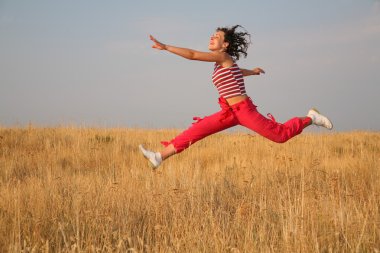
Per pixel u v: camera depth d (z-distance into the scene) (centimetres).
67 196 629
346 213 515
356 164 880
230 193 677
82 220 519
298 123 542
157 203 567
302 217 479
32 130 1396
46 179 771
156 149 1240
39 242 460
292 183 735
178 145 551
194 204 587
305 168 855
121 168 952
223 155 1123
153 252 448
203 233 468
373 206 534
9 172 873
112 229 498
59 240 468
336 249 438
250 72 595
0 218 507
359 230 471
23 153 1055
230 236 464
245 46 561
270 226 503
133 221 529
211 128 541
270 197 643
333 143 1259
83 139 1295
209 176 817
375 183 726
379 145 1220
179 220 504
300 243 431
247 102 528
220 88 532
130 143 1309
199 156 1128
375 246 439
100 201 589
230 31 552
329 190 630
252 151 1127
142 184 717
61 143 1254
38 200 576
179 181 742
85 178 798
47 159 1039
